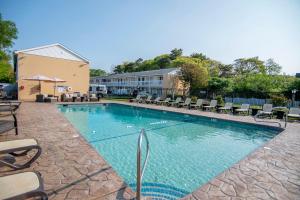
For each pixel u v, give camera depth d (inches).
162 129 356.8
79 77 865.5
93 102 705.6
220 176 127.6
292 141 230.5
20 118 325.1
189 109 606.2
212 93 1102.4
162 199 129.2
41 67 765.3
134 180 155.0
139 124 399.2
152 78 1392.7
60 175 118.6
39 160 142.0
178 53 2274.9
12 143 115.6
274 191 108.7
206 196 101.0
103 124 388.8
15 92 780.0
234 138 305.4
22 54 722.2
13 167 108.0
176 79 1299.2
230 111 566.6
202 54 2122.3
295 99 807.7
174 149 241.6
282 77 1004.6
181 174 170.2
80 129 338.3
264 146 206.7
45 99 644.7
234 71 1913.1
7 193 64.1
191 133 333.1
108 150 227.5
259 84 949.8
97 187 105.3
